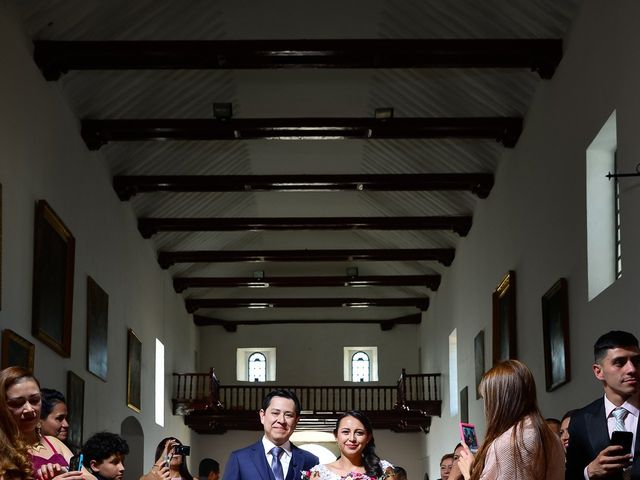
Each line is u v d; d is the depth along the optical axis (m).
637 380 6.20
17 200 13.94
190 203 25.36
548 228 16.34
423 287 32.94
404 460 35.62
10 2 13.80
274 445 7.19
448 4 16.30
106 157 20.25
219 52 15.80
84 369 18.08
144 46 15.63
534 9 15.24
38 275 14.73
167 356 28.78
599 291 13.80
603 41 13.23
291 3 17.22
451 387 27.83
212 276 32.91
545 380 16.42
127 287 22.62
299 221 24.70
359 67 16.28
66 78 16.45
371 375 36.19
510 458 4.73
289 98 20.58
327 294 35.38
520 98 17.95
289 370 36.03
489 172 21.52
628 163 12.13
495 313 20.48
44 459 6.52
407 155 22.53
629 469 6.12
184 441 32.31
